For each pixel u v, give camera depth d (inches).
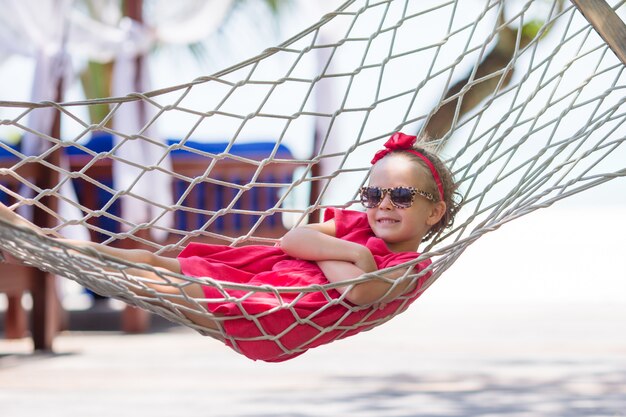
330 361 470.3
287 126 212.4
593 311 679.1
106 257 169.0
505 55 748.6
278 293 186.5
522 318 645.3
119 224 564.1
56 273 187.5
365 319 203.5
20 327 568.7
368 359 475.5
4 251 185.2
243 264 215.3
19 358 489.7
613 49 210.8
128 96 193.5
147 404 356.2
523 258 1154.7
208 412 339.0
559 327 593.9
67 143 195.8
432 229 228.4
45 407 351.3
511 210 208.7
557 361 462.0
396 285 193.2
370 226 225.1
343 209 231.0
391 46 217.8
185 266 205.3
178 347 528.1
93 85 1239.5
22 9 482.0
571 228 1584.6
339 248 208.4
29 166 502.9
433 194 220.1
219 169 580.4
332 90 563.8
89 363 469.1
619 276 944.3
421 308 717.3
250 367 452.4
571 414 333.4
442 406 348.2
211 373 434.3
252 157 581.9
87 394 379.9
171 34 561.6
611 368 438.3
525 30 754.2
